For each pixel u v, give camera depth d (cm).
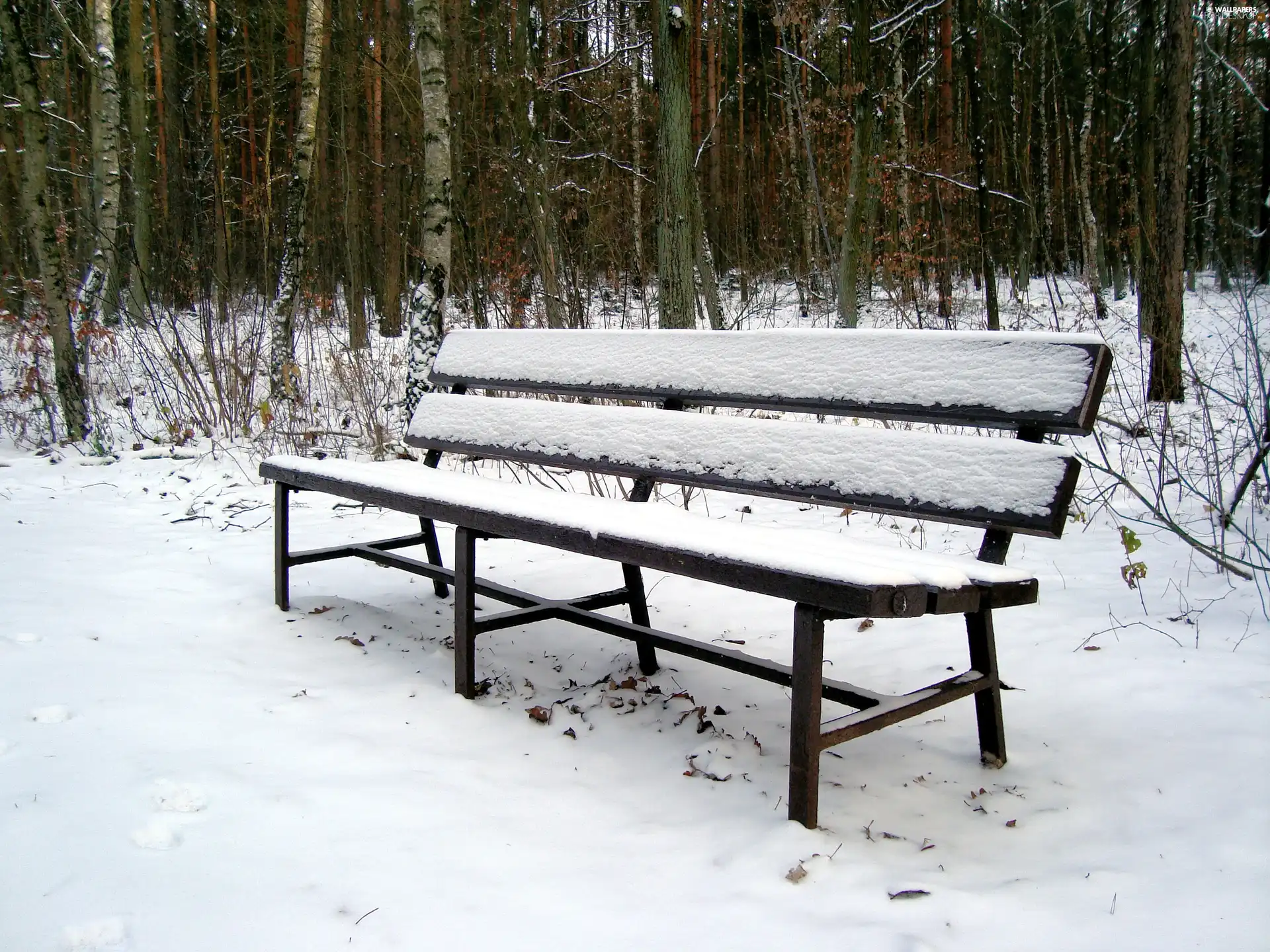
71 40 1481
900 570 191
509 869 183
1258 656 291
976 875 182
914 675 293
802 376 273
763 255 1750
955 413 237
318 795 211
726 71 2234
